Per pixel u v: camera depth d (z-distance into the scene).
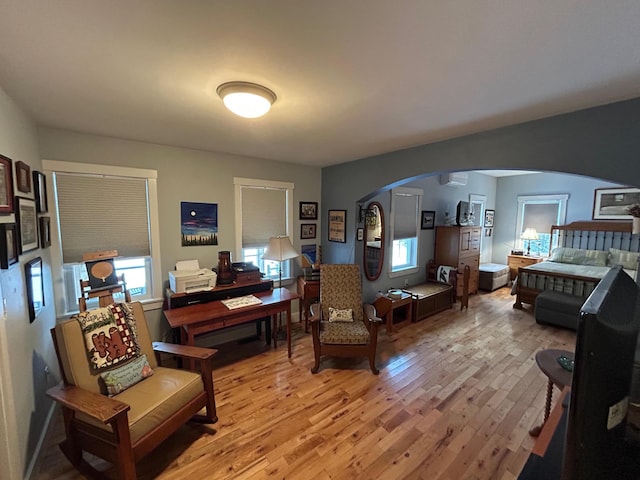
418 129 2.47
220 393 2.53
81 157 2.62
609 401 0.58
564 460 0.60
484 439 2.01
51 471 1.76
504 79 1.57
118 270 2.93
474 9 1.02
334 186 4.21
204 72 1.50
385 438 2.01
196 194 3.31
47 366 2.21
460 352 3.29
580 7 1.00
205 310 2.79
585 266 5.06
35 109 2.02
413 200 4.90
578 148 2.03
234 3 1.00
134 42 1.24
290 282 4.22
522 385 2.65
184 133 2.62
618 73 1.49
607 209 5.38
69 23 1.10
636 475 0.66
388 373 2.85
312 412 2.28
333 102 1.88
